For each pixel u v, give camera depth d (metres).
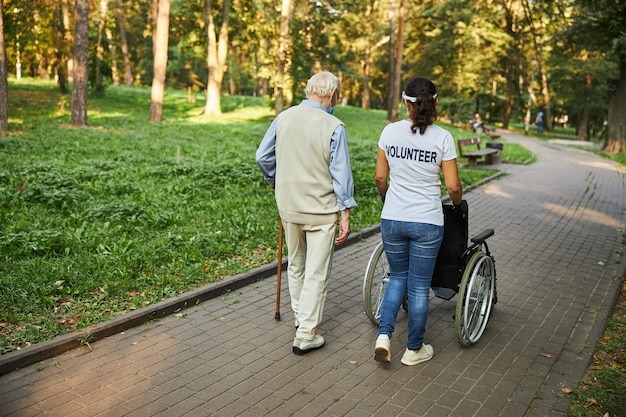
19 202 8.50
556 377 4.12
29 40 32.25
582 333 4.94
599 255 7.60
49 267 5.75
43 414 3.46
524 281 6.39
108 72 37.16
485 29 40.50
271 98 33.78
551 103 49.41
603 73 41.31
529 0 42.16
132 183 10.62
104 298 5.23
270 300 5.58
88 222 7.75
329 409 3.64
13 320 4.58
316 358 4.36
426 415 3.59
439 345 4.66
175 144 17.50
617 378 4.12
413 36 45.34
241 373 4.09
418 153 4.04
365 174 13.43
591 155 25.33
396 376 4.10
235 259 6.58
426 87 4.01
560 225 9.52
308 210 4.35
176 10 37.38
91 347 4.40
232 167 12.35
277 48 31.41
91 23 42.62
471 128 39.66
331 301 5.64
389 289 4.29
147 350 4.40
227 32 32.88
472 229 9.01
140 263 6.16
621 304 5.79
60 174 10.15
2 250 6.14
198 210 8.98
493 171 16.66
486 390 3.92
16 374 3.94
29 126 19.69
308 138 4.29
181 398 3.72
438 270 4.59
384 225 4.22
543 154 24.48
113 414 3.50
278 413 3.57
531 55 48.09
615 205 11.71
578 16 25.94
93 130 19.75
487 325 5.09
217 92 32.81
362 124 34.25
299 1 35.44
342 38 45.75
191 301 5.35
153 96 25.91
